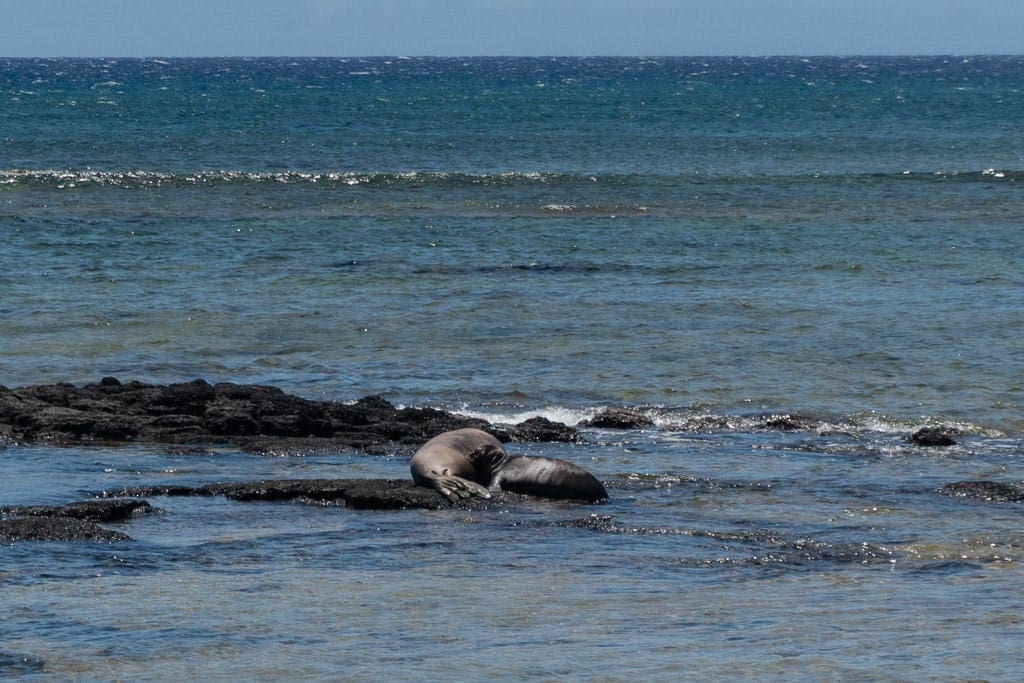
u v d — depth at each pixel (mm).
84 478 34656
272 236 87375
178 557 26781
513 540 28844
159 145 157000
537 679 19094
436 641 21125
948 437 41344
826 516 31469
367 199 109500
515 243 86438
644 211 104562
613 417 43781
